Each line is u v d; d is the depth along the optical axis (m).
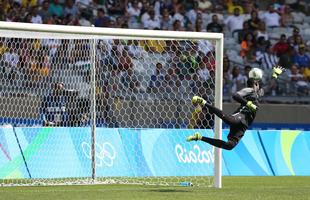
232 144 41.09
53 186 46.59
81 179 52.88
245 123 41.25
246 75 85.75
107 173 54.81
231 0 96.44
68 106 58.12
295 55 91.81
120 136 56.41
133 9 90.69
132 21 90.19
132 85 65.94
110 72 64.38
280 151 64.25
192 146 58.19
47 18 85.19
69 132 54.84
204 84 65.81
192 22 91.94
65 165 53.91
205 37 47.12
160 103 66.38
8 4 84.00
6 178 51.56
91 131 53.72
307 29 97.38
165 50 67.06
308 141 66.00
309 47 94.75
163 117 66.31
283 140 64.81
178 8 92.56
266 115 81.00
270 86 86.56
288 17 97.38
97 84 63.06
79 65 58.94
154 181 52.69
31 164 52.84
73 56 60.09
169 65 67.00
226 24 94.12
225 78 84.81
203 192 40.22
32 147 53.22
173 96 66.25
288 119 81.69
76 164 54.22
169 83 66.94
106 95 63.06
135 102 65.25
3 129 52.62
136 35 47.62
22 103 62.03
